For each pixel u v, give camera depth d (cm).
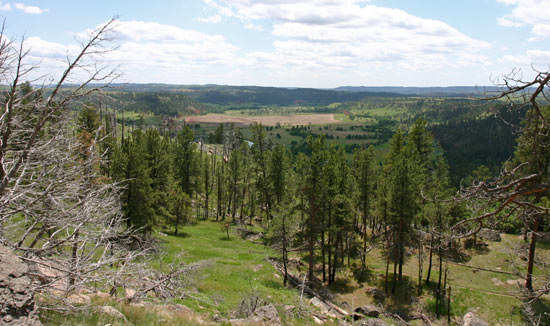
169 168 5550
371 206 4256
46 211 854
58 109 829
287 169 5238
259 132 6022
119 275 940
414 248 4384
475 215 652
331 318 2289
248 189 6719
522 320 2655
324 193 3434
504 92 548
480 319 2712
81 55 815
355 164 5541
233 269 3412
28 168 866
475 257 3800
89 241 940
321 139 3447
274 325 1680
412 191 3378
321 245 4022
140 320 1134
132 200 3194
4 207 824
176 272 1223
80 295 1173
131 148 3325
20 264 789
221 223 6144
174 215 4859
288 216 3456
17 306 707
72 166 914
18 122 830
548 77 498
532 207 584
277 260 4050
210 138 14775
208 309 1881
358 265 4281
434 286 3462
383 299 3388
